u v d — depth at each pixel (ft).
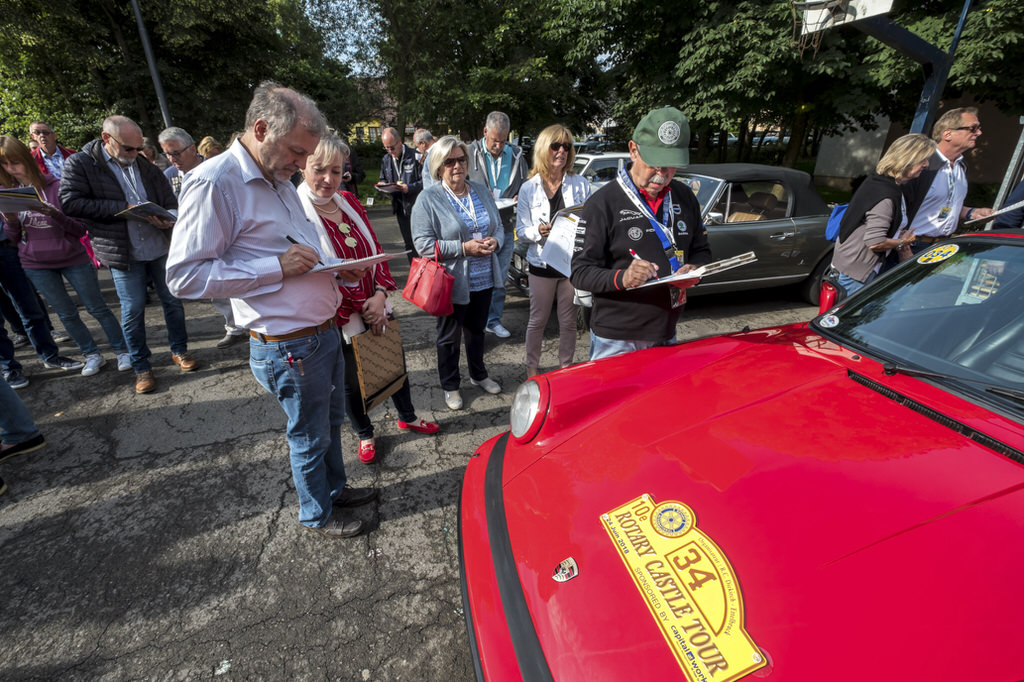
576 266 7.30
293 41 64.18
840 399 4.76
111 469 8.82
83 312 17.44
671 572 3.48
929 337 5.35
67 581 6.52
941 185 10.52
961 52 25.14
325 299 5.91
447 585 6.51
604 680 3.13
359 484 8.43
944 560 3.12
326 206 7.06
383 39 61.93
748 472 4.04
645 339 7.40
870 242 9.45
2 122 54.75
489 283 10.12
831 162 59.21
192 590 6.39
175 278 4.91
